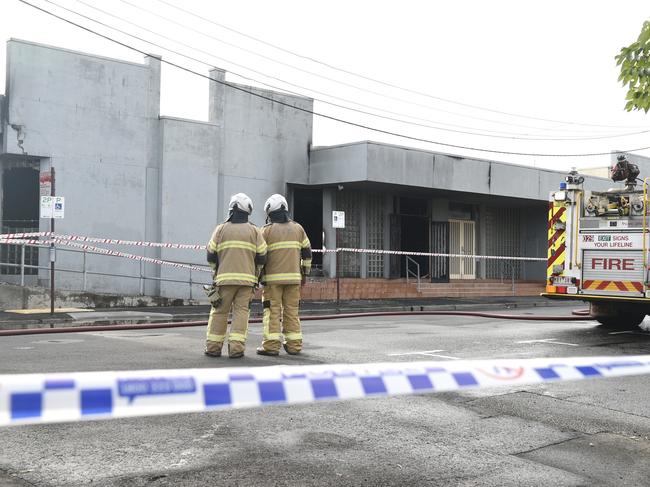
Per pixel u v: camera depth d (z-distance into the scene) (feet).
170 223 60.39
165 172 60.13
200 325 42.04
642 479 13.44
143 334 35.91
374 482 12.94
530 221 92.07
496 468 13.94
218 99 64.18
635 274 36.01
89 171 56.29
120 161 57.93
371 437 16.02
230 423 16.99
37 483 12.64
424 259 80.02
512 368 9.36
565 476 13.53
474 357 27.61
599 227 37.50
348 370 8.36
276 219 28.27
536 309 63.52
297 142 69.31
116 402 6.57
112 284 57.62
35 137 53.57
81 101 55.83
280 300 28.07
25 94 53.11
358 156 65.26
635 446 15.69
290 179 68.85
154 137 60.08
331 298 66.80
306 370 8.16
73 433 15.96
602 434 16.63
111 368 23.90
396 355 27.94
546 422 17.67
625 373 10.02
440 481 13.08
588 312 51.60
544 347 30.99
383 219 75.77
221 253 27.02
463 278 84.94
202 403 7.13
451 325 41.98
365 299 67.36
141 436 15.79
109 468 13.53
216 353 27.07
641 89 21.89
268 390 7.61
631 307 38.70
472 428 16.99
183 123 61.16
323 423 17.15
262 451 14.79
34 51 53.52
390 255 76.13
